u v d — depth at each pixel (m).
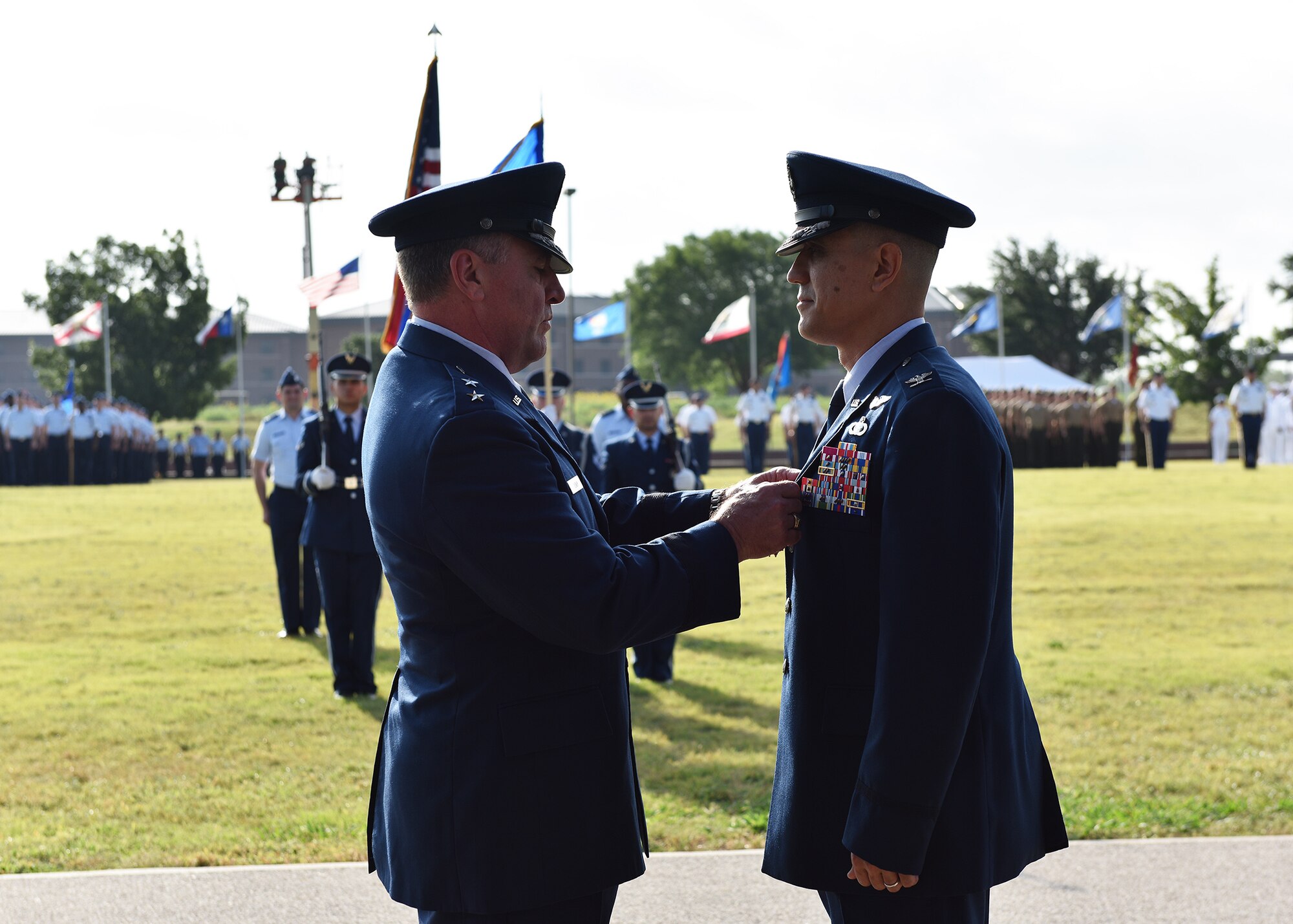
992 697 2.22
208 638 8.66
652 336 68.56
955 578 2.02
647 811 4.54
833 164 2.22
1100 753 5.25
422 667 2.22
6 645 8.34
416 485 2.09
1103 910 3.49
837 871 2.21
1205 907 3.50
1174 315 42.09
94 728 5.97
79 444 28.36
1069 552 12.29
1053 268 55.66
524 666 2.16
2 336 81.31
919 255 2.27
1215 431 28.33
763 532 2.21
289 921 3.48
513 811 2.12
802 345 66.44
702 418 26.02
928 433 2.07
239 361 48.97
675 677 7.10
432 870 2.14
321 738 5.80
